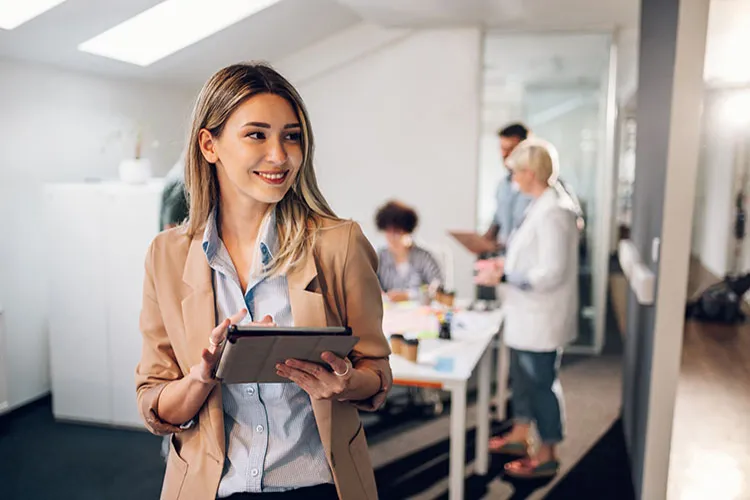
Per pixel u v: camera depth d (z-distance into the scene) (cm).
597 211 500
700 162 209
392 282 365
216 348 95
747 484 221
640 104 318
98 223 337
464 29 467
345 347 97
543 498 274
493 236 388
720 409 221
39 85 360
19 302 365
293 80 490
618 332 577
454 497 240
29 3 299
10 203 352
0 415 357
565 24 459
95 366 350
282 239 108
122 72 398
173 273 111
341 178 502
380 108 488
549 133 534
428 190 489
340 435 111
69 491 274
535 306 284
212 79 104
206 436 109
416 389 385
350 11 431
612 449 324
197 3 369
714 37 201
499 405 367
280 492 108
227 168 103
